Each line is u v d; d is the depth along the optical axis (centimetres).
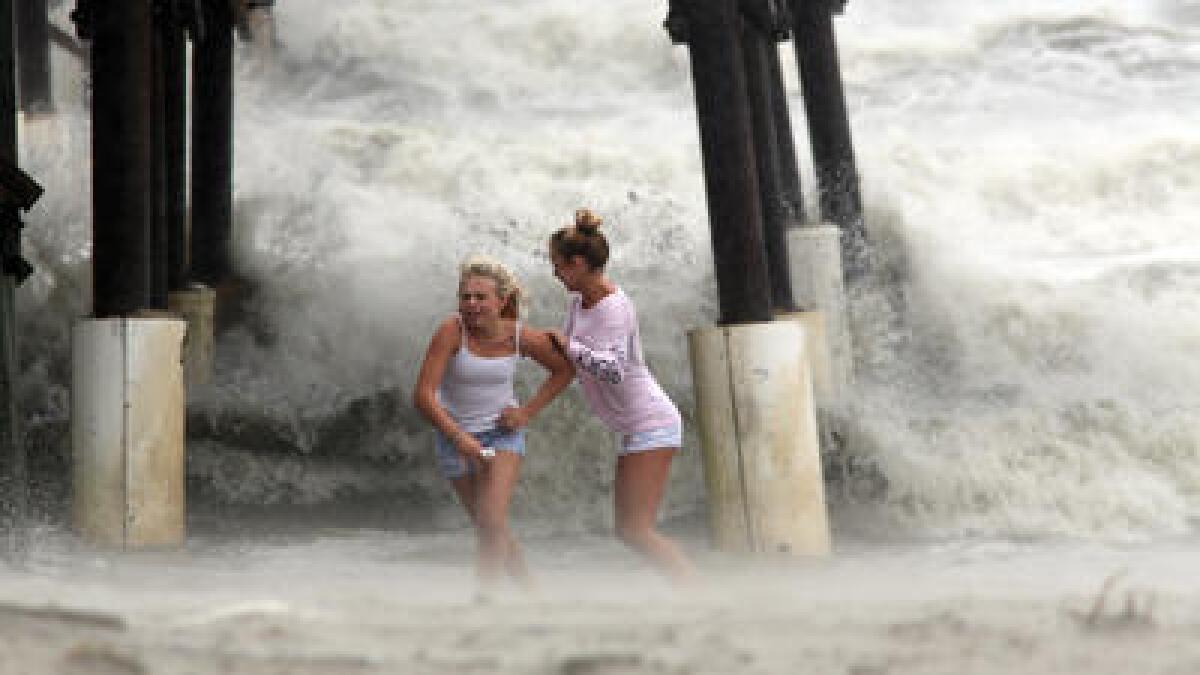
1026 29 13738
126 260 3366
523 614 1045
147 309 3400
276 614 1005
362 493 5228
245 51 12925
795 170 5981
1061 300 6575
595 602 1159
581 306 2222
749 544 3316
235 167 7619
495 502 2095
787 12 5475
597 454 5159
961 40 13325
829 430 4844
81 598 1160
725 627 948
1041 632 875
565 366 2166
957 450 4766
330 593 1255
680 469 5184
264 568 3105
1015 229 8581
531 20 13638
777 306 5219
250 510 4978
